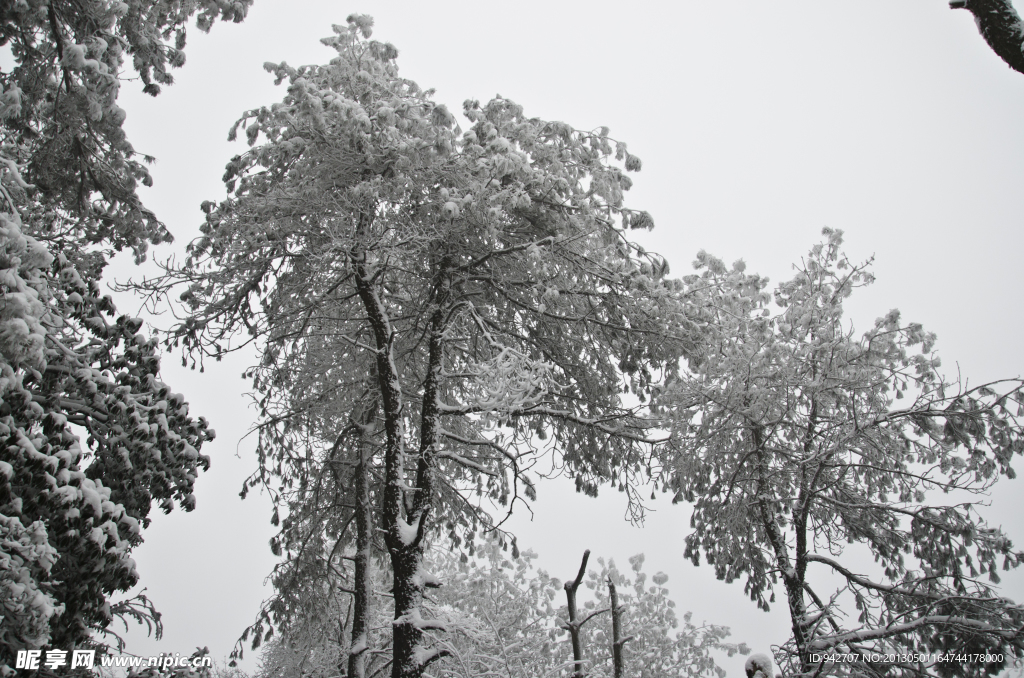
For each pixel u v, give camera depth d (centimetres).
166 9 962
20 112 880
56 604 611
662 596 1812
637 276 1045
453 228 1052
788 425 1241
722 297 1307
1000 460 1077
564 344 1186
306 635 1257
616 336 1132
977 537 1088
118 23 958
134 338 797
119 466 720
